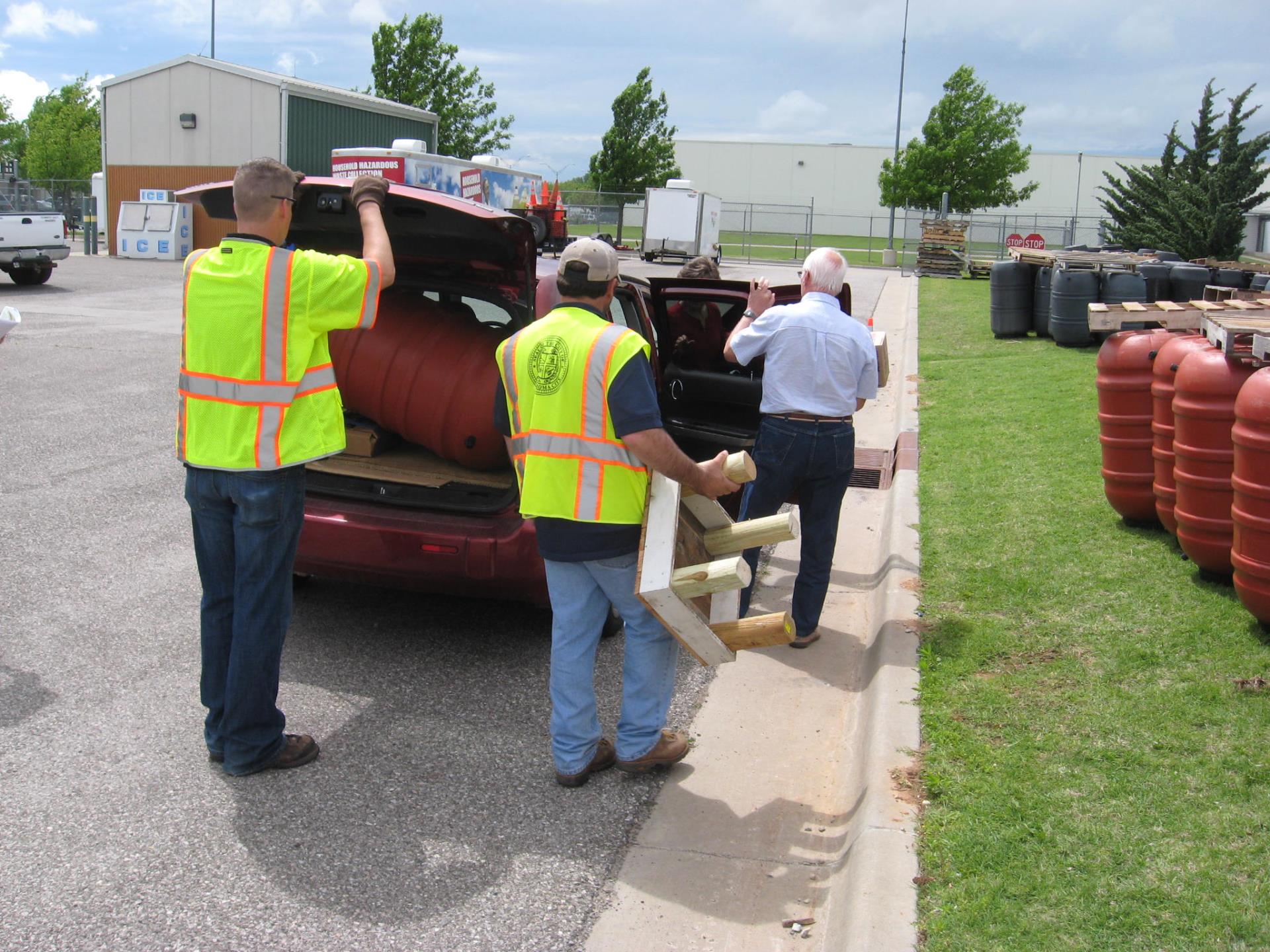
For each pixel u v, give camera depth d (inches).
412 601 224.8
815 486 196.7
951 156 1606.8
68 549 248.1
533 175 1138.7
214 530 150.9
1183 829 129.0
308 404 149.6
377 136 1178.6
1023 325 591.2
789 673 195.0
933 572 221.0
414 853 137.1
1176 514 204.2
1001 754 148.0
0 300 722.2
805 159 2829.7
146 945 118.3
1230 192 920.3
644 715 153.0
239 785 152.3
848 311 207.2
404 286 199.5
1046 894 118.1
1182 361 197.8
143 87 1114.7
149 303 734.5
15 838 137.3
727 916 126.8
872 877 122.2
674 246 1366.9
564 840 141.3
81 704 175.0
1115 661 175.5
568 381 137.9
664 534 136.3
